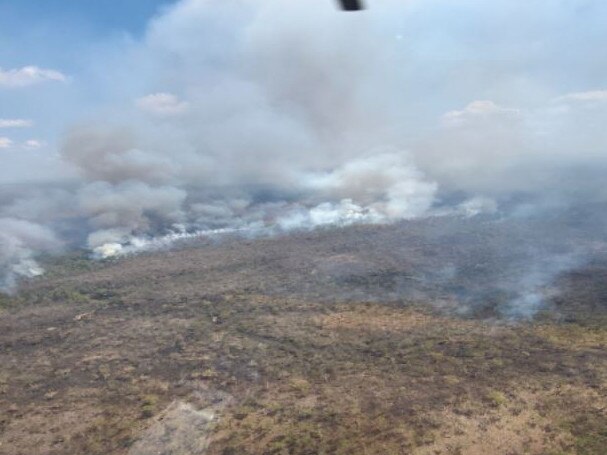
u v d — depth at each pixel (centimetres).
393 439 4600
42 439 4931
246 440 4756
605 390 5200
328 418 5028
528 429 4631
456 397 5272
